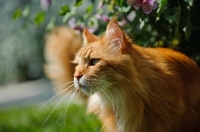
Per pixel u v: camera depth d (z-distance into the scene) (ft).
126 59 4.40
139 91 4.45
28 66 14.78
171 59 4.74
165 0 4.50
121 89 4.46
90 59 4.50
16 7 14.14
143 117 4.55
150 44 5.40
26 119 7.41
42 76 14.93
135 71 4.42
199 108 4.78
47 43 6.19
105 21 5.37
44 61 14.37
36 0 13.21
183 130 4.65
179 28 4.96
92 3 5.48
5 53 14.53
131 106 4.49
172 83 4.58
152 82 4.51
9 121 7.62
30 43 14.26
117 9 5.35
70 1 12.38
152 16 4.95
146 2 4.57
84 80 4.46
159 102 4.52
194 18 4.99
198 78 4.85
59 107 8.11
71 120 6.74
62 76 6.09
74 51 5.85
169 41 5.36
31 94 13.01
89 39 4.69
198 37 5.14
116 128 4.69
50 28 5.90
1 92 14.23
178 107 4.58
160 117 4.53
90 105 4.82
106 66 4.44
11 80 15.15
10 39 14.34
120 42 4.42
